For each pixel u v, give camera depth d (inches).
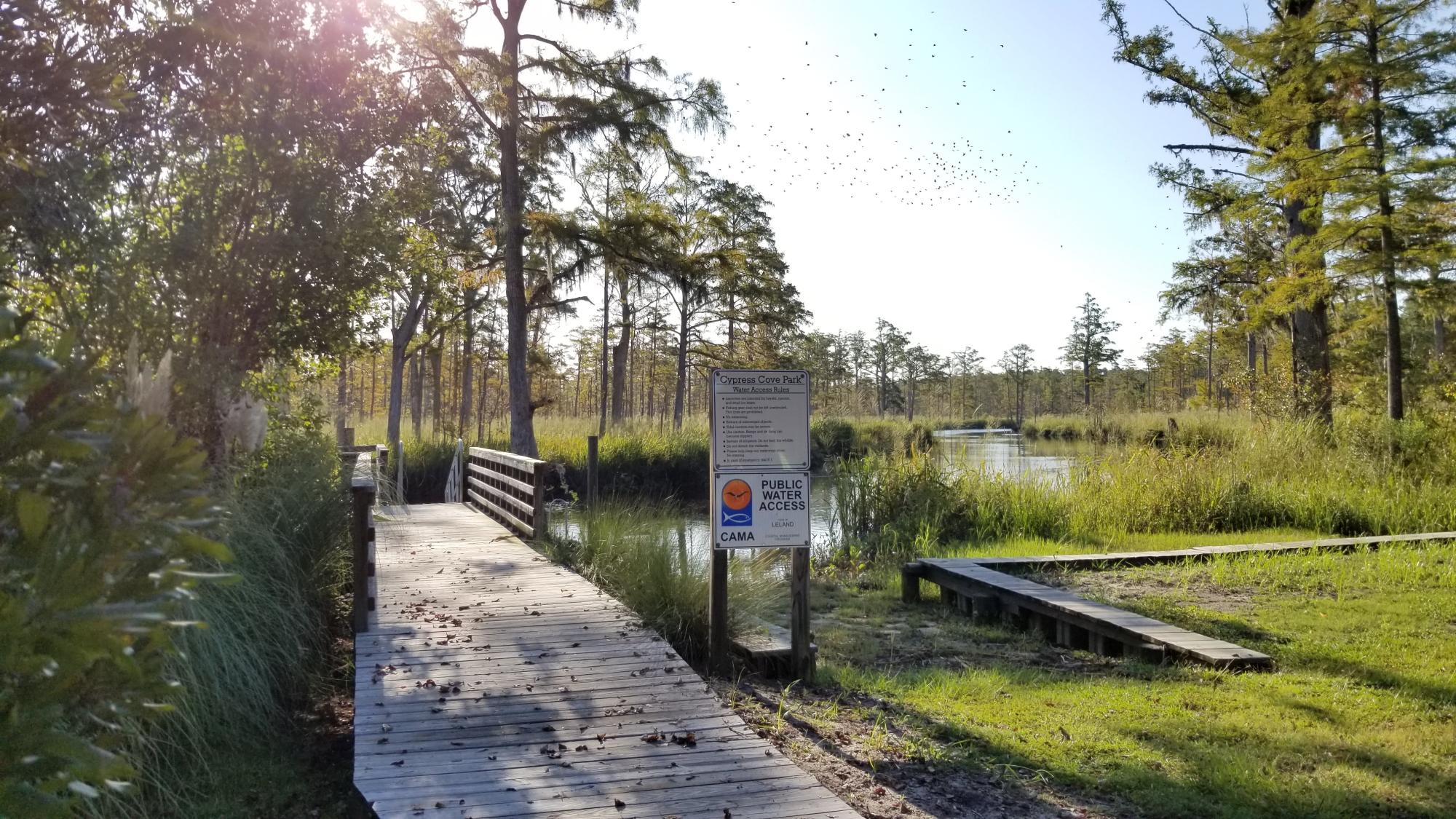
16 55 117.3
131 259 254.7
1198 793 184.2
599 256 797.2
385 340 378.0
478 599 313.9
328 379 407.5
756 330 1476.4
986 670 291.3
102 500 53.5
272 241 283.9
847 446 1299.2
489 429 1144.2
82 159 224.8
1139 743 212.4
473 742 190.1
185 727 195.9
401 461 615.8
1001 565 418.9
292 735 226.2
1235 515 561.6
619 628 277.3
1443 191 660.7
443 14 636.1
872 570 494.9
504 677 230.7
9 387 49.0
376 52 305.9
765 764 180.4
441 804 160.7
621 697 217.6
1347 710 230.8
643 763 180.2
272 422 348.2
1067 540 538.6
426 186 340.2
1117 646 309.0
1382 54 685.9
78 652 50.4
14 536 51.6
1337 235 698.2
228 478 268.8
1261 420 750.5
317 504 319.3
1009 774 192.7
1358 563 408.2
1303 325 818.8
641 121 762.2
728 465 262.5
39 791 49.7
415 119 324.8
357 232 305.1
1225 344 1357.0
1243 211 836.0
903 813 170.4
